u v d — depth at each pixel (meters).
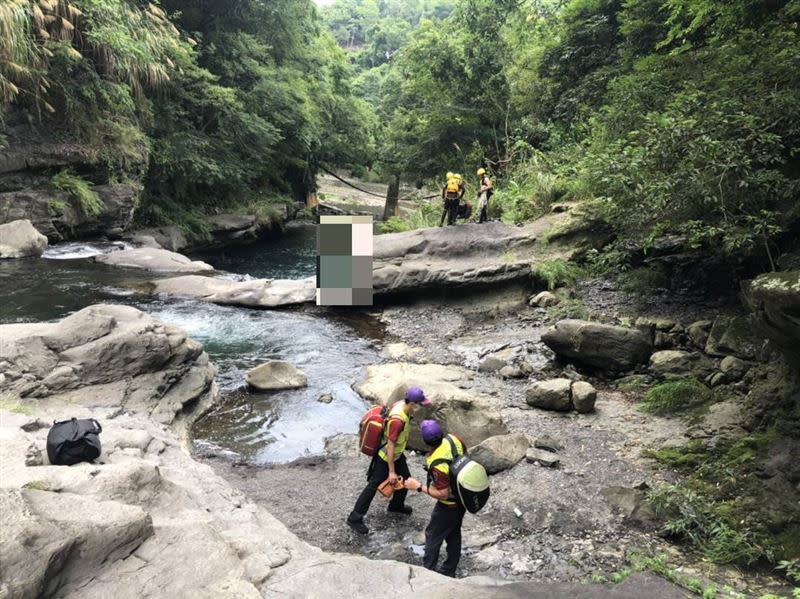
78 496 3.43
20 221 14.67
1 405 5.74
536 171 15.70
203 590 3.07
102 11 16.50
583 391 7.41
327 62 33.66
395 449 4.94
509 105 21.00
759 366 7.17
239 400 7.91
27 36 14.23
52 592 2.86
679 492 5.27
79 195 16.30
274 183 30.89
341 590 3.43
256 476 5.99
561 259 12.18
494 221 13.63
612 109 12.36
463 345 10.27
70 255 15.13
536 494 5.51
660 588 3.68
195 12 23.72
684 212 8.22
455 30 21.97
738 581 4.22
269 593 3.33
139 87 18.47
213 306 12.11
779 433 5.71
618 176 7.94
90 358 6.76
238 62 24.89
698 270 10.52
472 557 4.64
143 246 17.52
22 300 11.03
